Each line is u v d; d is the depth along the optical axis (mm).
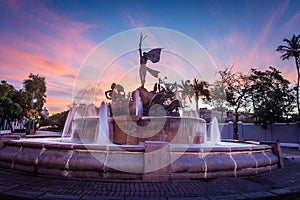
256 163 5176
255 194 3641
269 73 25719
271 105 21672
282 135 21469
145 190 3703
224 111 18594
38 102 40875
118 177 4289
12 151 5195
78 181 4145
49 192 3475
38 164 4582
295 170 6078
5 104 25688
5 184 3877
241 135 24328
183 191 3715
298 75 29062
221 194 3609
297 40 28953
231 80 27000
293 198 3793
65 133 9562
